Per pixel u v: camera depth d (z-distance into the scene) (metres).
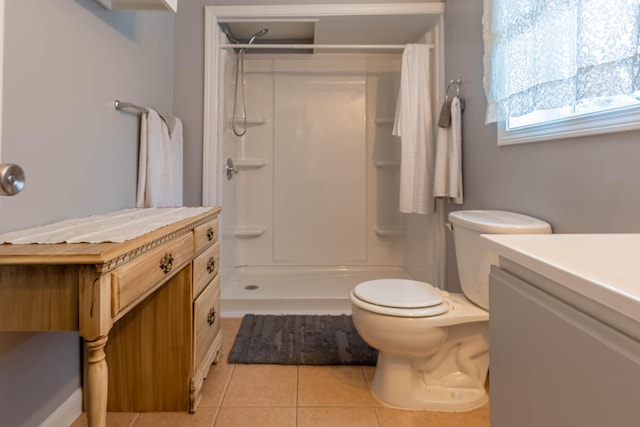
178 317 1.30
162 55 2.02
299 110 2.95
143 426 1.23
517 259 0.61
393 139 2.99
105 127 1.40
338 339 1.86
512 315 0.64
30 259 0.69
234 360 1.65
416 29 2.39
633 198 0.92
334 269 2.96
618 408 0.41
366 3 2.20
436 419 1.29
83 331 0.71
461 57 1.94
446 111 1.95
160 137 1.75
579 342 0.47
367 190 2.99
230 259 2.70
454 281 2.11
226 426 1.24
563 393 0.50
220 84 2.31
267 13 2.21
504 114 1.41
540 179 1.29
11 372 0.97
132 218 1.20
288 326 2.02
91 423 0.72
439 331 1.27
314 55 2.91
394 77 2.96
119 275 0.75
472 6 1.81
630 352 0.39
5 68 0.92
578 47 0.96
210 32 2.20
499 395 0.69
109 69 1.43
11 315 0.71
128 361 1.30
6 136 0.93
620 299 0.40
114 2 1.38
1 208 0.92
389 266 3.00
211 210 1.49
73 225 1.04
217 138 2.26
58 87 1.13
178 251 1.11
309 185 2.97
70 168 1.19
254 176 2.95
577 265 0.51
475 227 1.31
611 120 0.97
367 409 1.34
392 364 1.37
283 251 2.96
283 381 1.51
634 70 0.83
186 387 1.30
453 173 1.90
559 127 1.16
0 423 0.94
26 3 0.99
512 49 1.32
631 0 0.83
